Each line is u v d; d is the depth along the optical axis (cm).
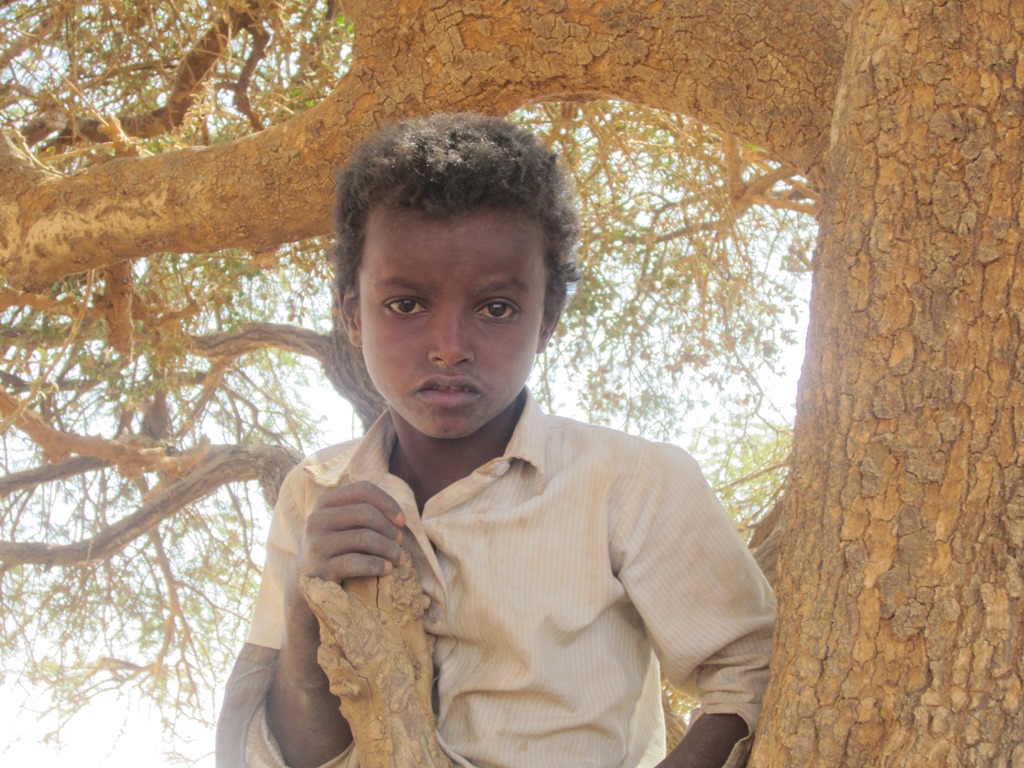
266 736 165
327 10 493
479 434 165
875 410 135
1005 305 131
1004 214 133
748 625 157
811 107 211
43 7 446
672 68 222
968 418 130
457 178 148
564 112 450
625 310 478
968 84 139
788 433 459
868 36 150
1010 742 120
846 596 132
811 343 148
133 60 486
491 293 149
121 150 365
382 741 144
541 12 227
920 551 129
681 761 149
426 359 149
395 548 151
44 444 477
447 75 240
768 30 212
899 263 138
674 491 161
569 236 165
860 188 144
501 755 149
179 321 488
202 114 412
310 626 157
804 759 130
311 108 267
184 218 282
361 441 172
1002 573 125
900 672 127
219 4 438
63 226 297
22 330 530
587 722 152
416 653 151
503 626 152
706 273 441
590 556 157
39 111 473
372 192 154
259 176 269
